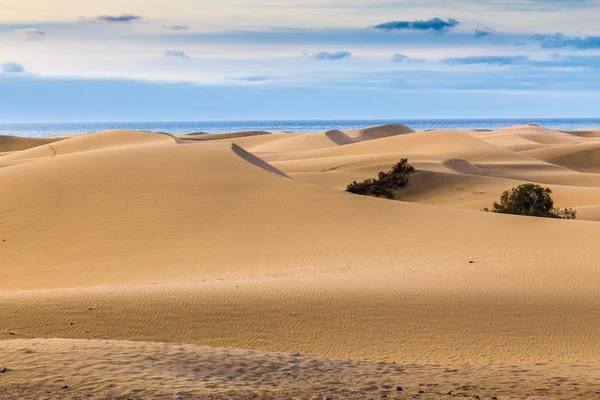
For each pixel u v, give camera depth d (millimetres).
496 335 19406
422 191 73375
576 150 131750
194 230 38125
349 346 18578
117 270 32156
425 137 120438
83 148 88500
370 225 38156
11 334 19156
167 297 21984
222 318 20328
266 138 157250
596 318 20781
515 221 38719
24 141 142750
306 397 11664
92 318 20234
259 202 42531
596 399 11945
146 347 14789
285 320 20250
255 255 33594
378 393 12148
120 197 43750
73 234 38344
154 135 92562
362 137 163375
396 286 23719
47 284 30266
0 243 37531
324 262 31203
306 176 80500
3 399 10820
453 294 22688
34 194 45156
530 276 25734
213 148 57344
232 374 13148
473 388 12758
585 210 56469
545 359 17562
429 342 18859
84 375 12234
